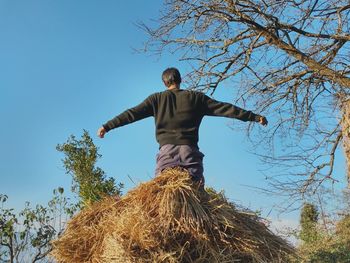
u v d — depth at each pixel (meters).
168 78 4.49
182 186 3.95
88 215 4.24
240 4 9.98
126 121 4.31
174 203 3.84
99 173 11.02
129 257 3.54
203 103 4.37
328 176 10.73
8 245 10.24
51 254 4.20
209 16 10.13
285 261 4.12
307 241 11.82
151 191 3.99
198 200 3.94
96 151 11.31
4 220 10.34
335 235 11.55
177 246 3.71
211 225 3.88
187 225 3.77
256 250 3.93
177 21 10.34
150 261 3.59
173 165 4.18
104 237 3.87
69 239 4.12
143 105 4.37
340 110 10.01
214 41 10.59
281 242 4.16
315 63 10.48
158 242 3.64
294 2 10.03
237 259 3.82
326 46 10.62
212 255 3.77
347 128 9.76
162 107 4.35
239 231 3.95
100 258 3.78
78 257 4.06
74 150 11.13
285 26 10.28
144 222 3.68
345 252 9.80
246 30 10.50
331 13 10.02
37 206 10.45
